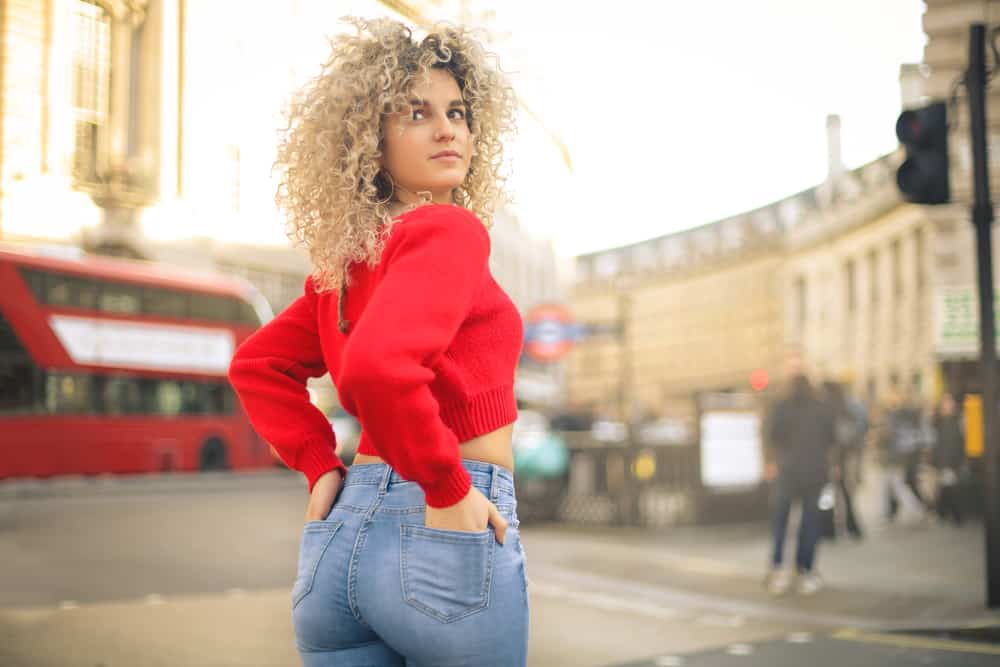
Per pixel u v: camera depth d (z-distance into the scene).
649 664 5.04
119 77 14.12
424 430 1.34
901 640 5.68
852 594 7.15
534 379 44.72
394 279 1.38
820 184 49.34
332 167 1.61
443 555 1.44
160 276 16.56
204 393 17.30
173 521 11.86
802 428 7.39
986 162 6.57
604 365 81.56
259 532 10.90
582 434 12.61
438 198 1.67
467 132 1.69
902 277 36.09
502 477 1.53
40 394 14.97
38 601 6.51
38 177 14.80
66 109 14.73
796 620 6.30
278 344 1.76
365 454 1.60
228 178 15.21
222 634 5.47
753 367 63.53
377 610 1.47
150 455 16.28
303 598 1.55
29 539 10.05
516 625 1.49
